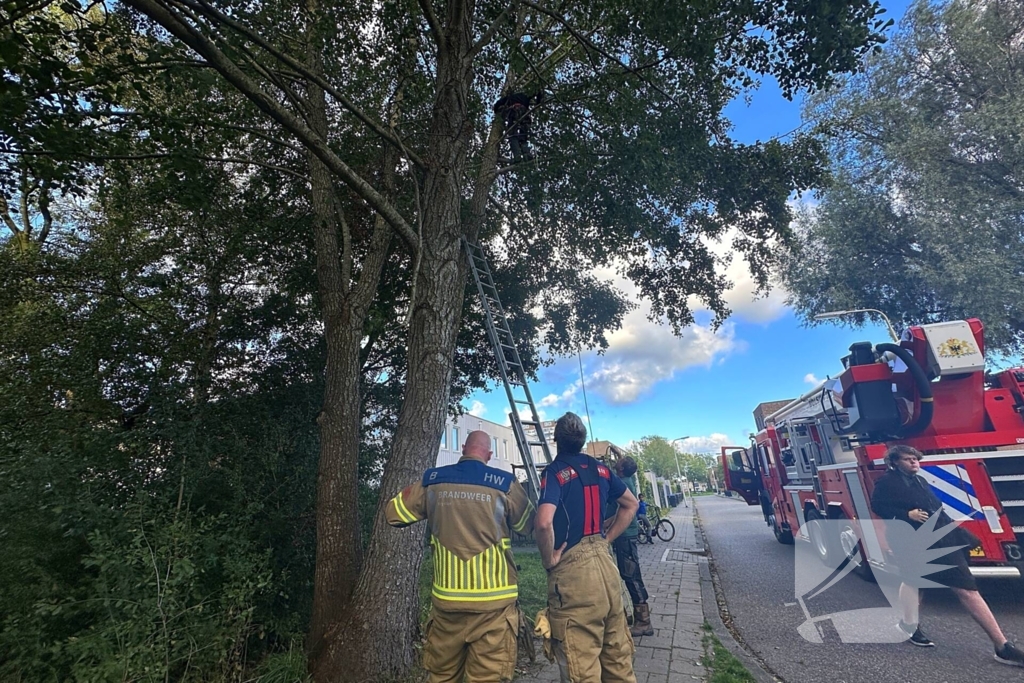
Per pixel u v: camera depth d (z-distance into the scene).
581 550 2.88
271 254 7.87
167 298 7.21
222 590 3.95
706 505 34.56
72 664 3.33
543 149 7.58
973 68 15.39
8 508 3.78
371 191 4.43
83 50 4.09
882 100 16.11
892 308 16.97
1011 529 5.23
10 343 6.62
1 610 3.48
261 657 4.30
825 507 7.14
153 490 4.37
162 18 3.31
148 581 3.37
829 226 17.19
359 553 4.56
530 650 3.04
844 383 6.66
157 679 3.18
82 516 3.68
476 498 2.90
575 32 5.90
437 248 4.96
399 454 4.42
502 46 6.48
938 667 4.07
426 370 4.66
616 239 8.55
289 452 5.43
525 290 10.39
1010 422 5.83
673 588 7.25
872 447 5.75
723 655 4.50
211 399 6.32
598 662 2.72
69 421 5.23
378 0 6.20
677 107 6.92
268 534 4.71
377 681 3.81
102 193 5.11
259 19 5.49
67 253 7.18
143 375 6.79
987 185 14.45
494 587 2.78
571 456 3.10
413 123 7.36
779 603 6.35
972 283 13.58
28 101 3.80
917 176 15.57
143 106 4.54
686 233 8.96
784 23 5.77
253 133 4.97
